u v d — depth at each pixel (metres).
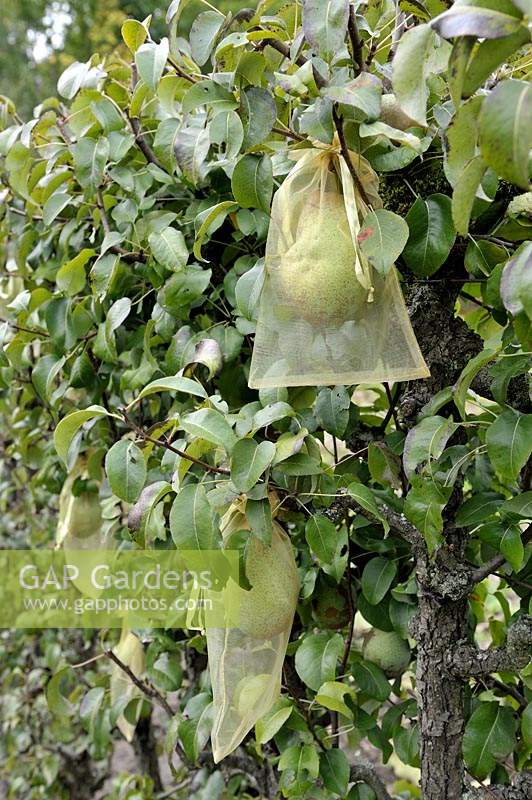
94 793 2.76
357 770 1.67
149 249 1.72
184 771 1.98
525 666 1.48
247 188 1.48
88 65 1.73
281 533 1.55
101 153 1.69
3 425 2.90
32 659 2.92
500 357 1.42
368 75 1.37
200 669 1.96
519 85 1.21
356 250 1.35
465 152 1.30
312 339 1.41
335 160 1.41
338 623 1.70
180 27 6.56
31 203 1.92
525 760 1.64
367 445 1.63
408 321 1.41
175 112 1.58
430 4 1.45
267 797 1.87
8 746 2.83
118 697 1.94
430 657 1.55
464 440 1.58
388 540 1.66
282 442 1.50
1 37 8.14
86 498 1.96
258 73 1.46
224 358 1.65
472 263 1.45
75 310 1.80
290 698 1.64
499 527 1.49
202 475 1.59
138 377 1.74
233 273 1.66
